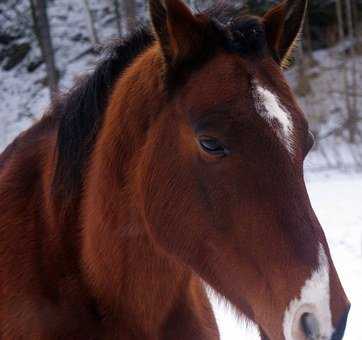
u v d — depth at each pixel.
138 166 2.70
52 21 19.23
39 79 17.91
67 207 2.96
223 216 2.36
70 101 3.01
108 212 2.83
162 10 2.52
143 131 2.69
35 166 3.17
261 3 15.55
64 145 2.95
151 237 2.70
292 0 2.71
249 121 2.29
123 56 2.99
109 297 2.88
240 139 2.28
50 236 2.97
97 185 2.85
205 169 2.37
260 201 2.26
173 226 2.57
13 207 3.12
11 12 19.55
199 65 2.49
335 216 9.12
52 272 2.95
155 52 2.73
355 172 12.01
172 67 2.53
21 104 17.39
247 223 2.29
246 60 2.44
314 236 2.22
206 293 3.25
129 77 2.83
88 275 2.89
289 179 2.26
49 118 3.32
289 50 2.76
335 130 14.27
